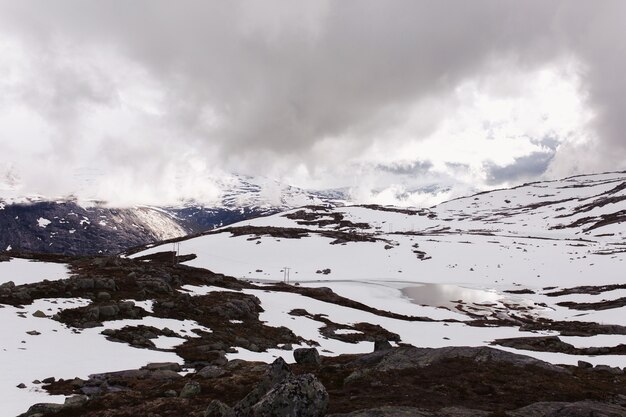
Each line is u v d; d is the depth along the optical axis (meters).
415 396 26.44
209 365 39.25
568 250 194.00
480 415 21.47
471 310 123.56
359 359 37.59
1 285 57.84
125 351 43.72
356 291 142.75
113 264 90.12
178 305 67.25
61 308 53.72
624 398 28.39
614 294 122.25
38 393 29.64
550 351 69.62
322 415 19.17
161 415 24.42
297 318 82.38
